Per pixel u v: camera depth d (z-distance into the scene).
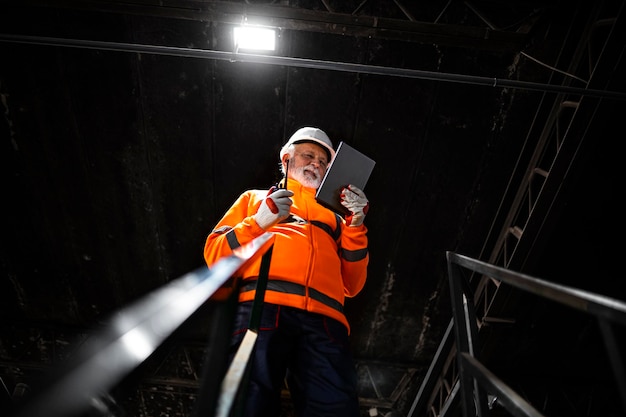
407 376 8.30
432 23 5.14
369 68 4.47
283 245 2.38
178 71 5.62
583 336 7.30
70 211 6.71
